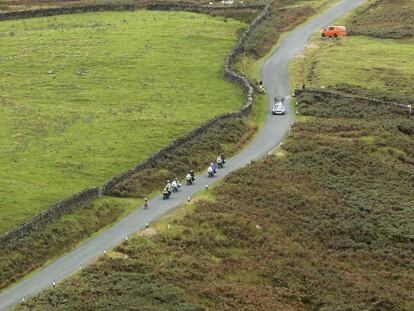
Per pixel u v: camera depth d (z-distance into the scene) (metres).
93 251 158.88
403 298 158.75
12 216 168.75
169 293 140.12
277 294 152.62
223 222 171.50
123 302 134.50
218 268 155.50
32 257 155.75
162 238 161.62
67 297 135.62
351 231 182.00
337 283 159.88
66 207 170.88
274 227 176.50
